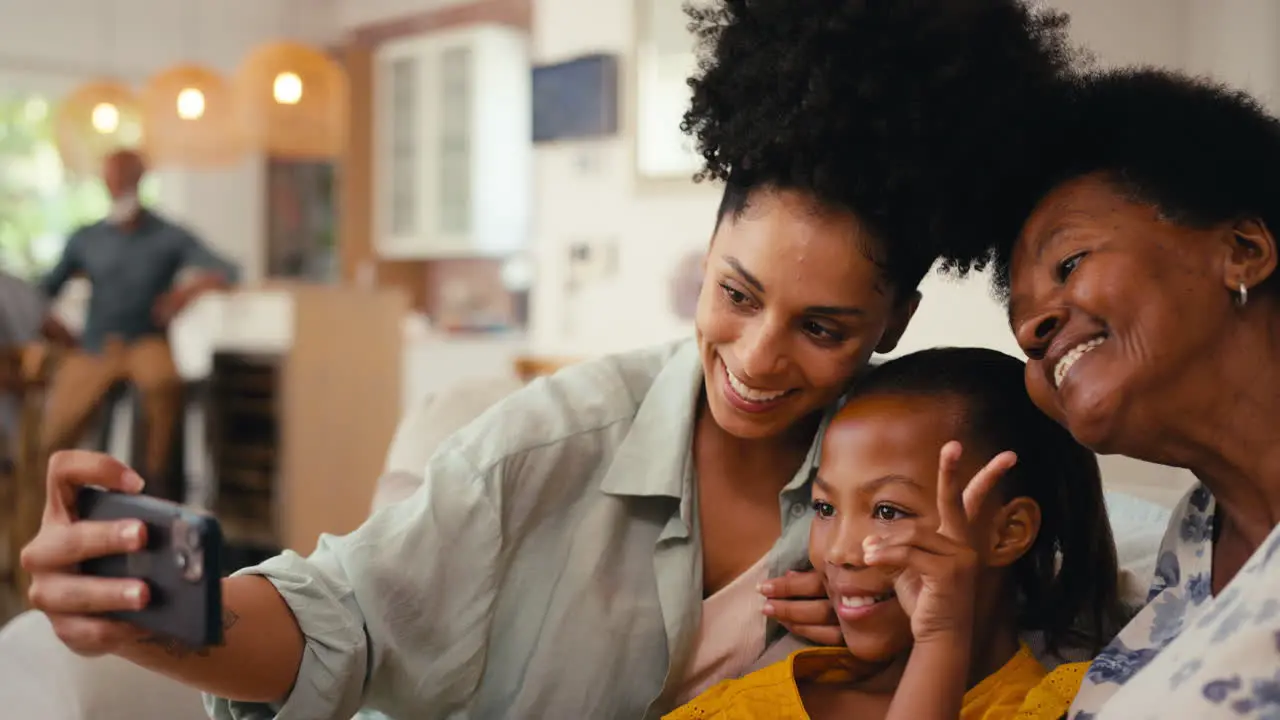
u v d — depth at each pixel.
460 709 0.93
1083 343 0.71
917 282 0.90
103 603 0.65
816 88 0.81
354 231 6.35
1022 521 0.91
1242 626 0.63
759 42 0.88
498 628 0.96
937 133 0.81
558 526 0.99
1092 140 0.77
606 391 1.04
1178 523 0.81
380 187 6.38
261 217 6.84
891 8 0.82
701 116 0.93
